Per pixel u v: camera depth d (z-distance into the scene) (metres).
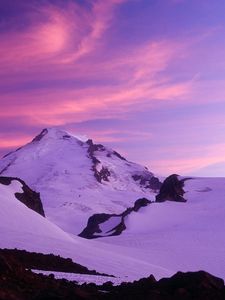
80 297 16.97
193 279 19.38
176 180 187.50
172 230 138.62
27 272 21.30
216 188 187.38
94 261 53.72
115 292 19.59
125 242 123.44
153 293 18.19
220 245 117.06
